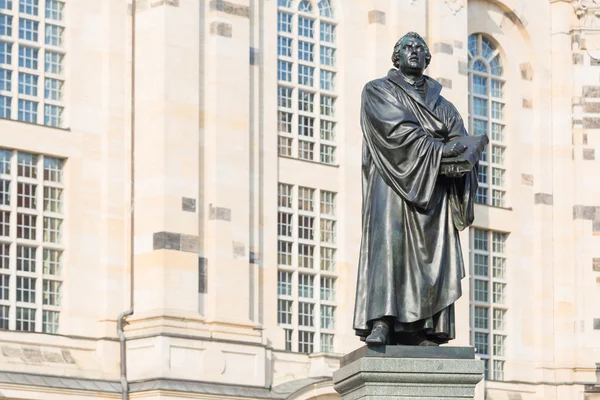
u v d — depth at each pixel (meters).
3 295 55.44
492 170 71.56
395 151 21.78
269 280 61.09
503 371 70.50
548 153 73.06
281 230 62.12
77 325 57.03
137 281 58.09
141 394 56.16
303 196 63.12
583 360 71.31
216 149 59.31
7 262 55.69
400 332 21.84
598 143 73.00
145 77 58.97
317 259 63.16
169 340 56.59
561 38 73.50
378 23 65.94
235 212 59.62
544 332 71.56
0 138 55.91
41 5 57.97
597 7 73.62
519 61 73.06
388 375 20.89
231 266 59.19
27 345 55.25
